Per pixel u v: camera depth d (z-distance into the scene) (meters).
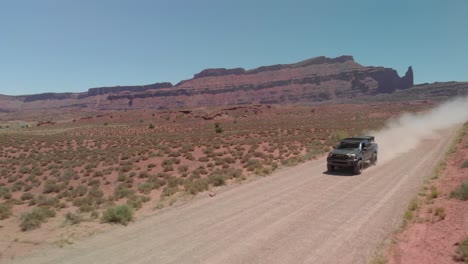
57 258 8.34
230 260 8.01
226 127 69.62
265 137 45.09
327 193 14.16
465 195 11.46
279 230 9.91
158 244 9.12
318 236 9.33
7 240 9.79
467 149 22.98
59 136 63.47
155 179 19.70
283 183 16.45
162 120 104.62
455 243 8.11
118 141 50.94
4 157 37.91
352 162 18.19
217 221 10.95
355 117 87.88
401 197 12.94
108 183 21.19
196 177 19.52
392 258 7.73
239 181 17.25
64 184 21.42
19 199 17.92
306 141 36.09
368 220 10.47
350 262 7.70
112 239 9.60
